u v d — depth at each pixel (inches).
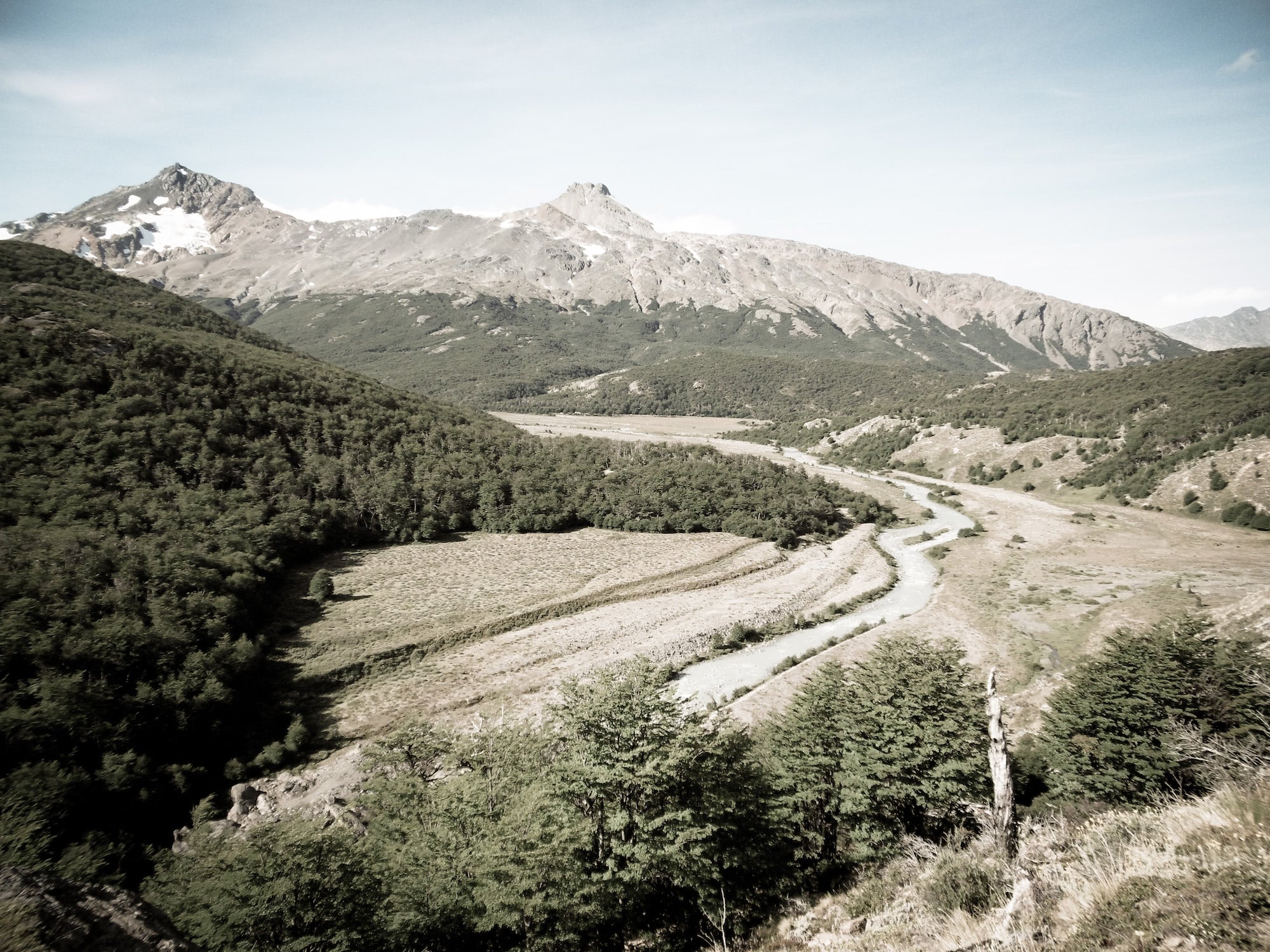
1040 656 1941.4
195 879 965.2
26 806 1221.7
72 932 292.2
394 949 703.1
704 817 732.0
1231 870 303.9
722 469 4315.9
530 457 4365.2
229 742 1667.1
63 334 3166.8
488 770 970.1
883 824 876.6
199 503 2746.1
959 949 352.8
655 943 673.6
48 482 2448.3
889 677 1090.1
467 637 2354.8
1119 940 294.4
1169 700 978.7
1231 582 2373.3
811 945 527.5
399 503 3486.7
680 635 2373.3
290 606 2511.1
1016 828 560.7
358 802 1277.1
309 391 4005.9
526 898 661.3
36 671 1512.1
